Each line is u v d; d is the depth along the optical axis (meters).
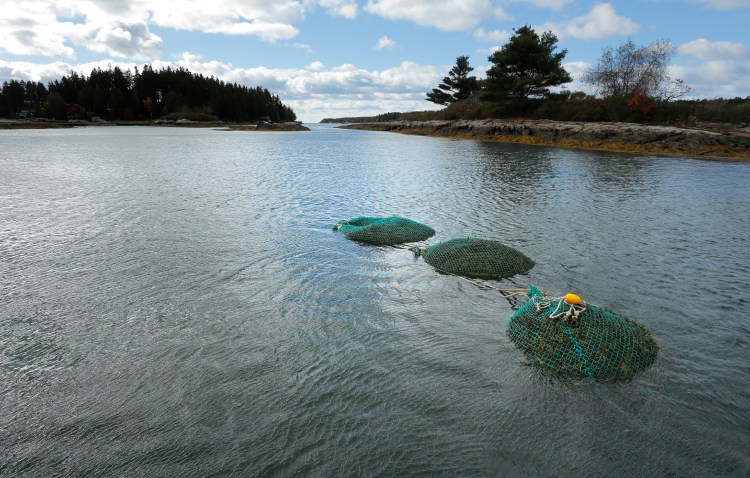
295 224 13.63
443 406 5.52
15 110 132.12
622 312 8.14
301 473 4.54
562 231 13.42
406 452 4.82
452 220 14.61
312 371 6.18
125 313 7.76
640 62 55.91
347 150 42.19
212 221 13.77
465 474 4.57
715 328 7.61
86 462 4.65
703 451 4.89
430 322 7.60
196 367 6.23
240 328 7.29
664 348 6.93
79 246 11.21
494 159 33.62
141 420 5.23
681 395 5.81
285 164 29.59
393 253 11.09
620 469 4.65
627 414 5.45
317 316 7.74
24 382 5.91
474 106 79.00
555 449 4.89
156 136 61.72
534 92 64.81
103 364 6.30
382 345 6.85
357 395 5.70
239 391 5.74
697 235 13.16
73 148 39.16
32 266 9.84
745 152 36.34
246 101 139.12
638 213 15.92
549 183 22.31
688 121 50.44
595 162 31.70
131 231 12.55
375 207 16.36
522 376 6.10
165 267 9.87
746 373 6.34
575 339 6.35
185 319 7.57
